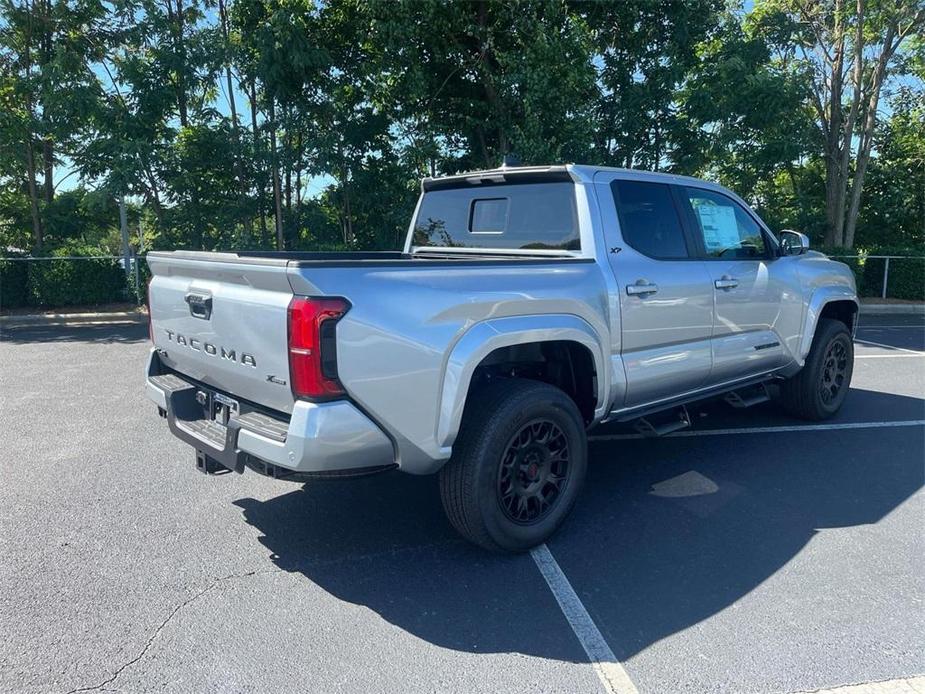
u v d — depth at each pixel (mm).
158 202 15305
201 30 14500
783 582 3404
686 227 4742
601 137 15969
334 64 15211
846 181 18922
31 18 15000
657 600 3248
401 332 3129
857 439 5637
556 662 2787
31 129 14812
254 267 3102
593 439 5672
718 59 15945
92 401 6742
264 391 3248
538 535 3686
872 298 17297
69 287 14188
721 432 5828
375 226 16562
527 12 13094
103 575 3438
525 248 4508
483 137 15312
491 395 3520
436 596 3275
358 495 4484
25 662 2758
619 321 4141
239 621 3057
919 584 3385
